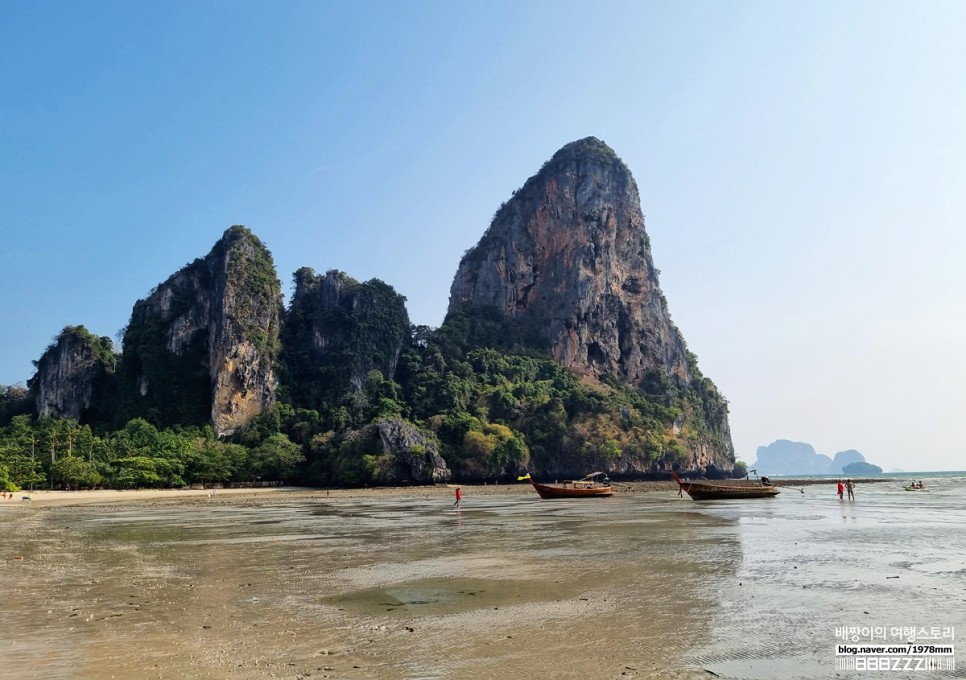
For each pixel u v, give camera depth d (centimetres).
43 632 1653
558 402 16088
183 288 17888
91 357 17700
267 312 17088
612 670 1330
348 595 2131
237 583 2375
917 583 2222
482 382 17075
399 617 1805
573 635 1596
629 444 15362
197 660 1405
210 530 4550
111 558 3106
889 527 4122
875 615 1775
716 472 18175
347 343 17475
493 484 13888
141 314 17912
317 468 13800
